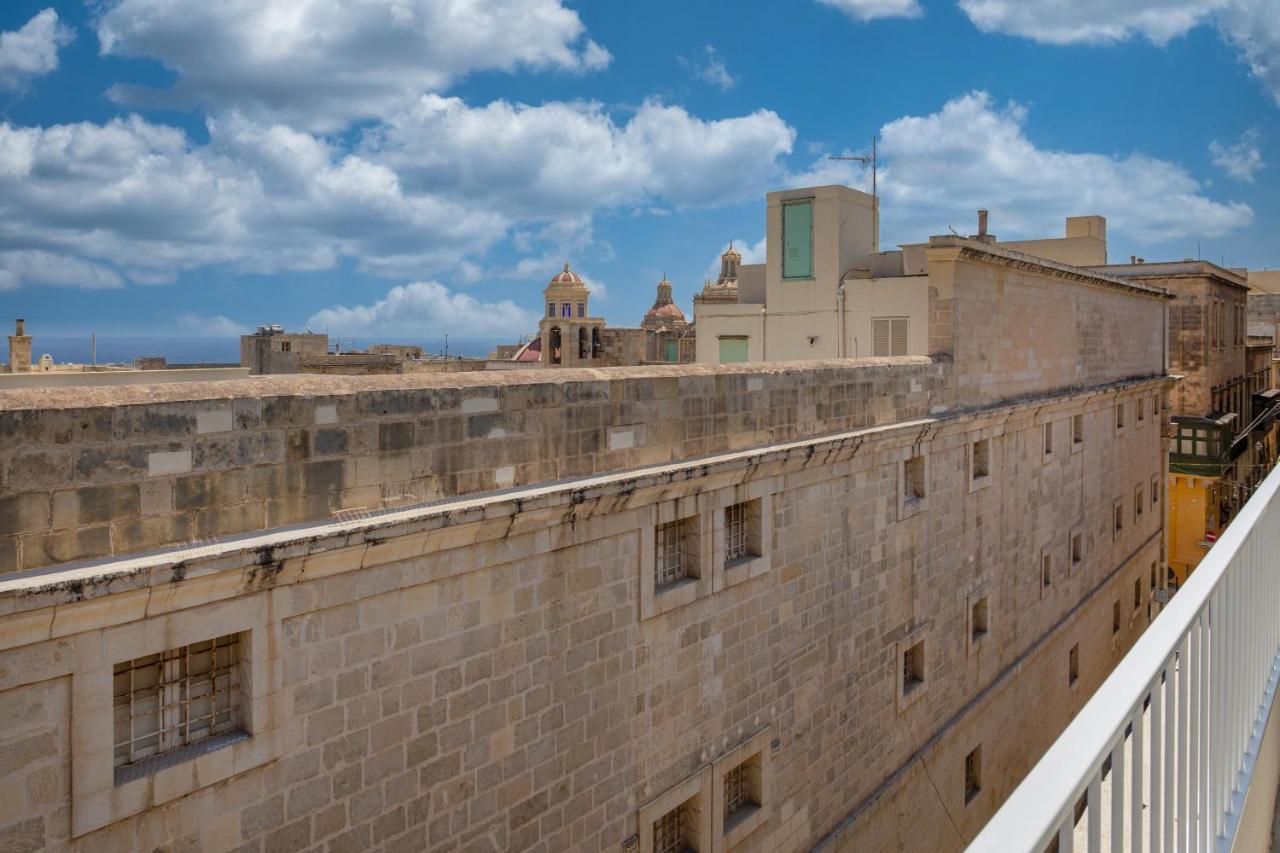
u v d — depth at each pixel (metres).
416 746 10.12
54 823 7.64
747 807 15.18
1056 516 27.02
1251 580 6.42
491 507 10.30
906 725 19.20
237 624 8.59
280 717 8.96
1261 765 6.38
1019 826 2.74
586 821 12.12
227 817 8.70
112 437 7.87
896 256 26.97
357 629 9.52
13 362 42.22
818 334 26.78
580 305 98.31
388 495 9.80
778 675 15.45
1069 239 46.78
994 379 22.88
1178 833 4.57
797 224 27.17
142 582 7.73
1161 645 4.14
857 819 17.30
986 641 22.53
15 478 7.37
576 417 11.76
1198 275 45.72
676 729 13.48
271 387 9.00
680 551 13.80
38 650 7.47
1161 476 39.16
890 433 17.62
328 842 9.41
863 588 17.64
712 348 28.69
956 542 21.02
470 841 10.72
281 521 8.96
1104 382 31.23
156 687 8.55
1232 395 52.75
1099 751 3.18
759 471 14.48
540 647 11.39
